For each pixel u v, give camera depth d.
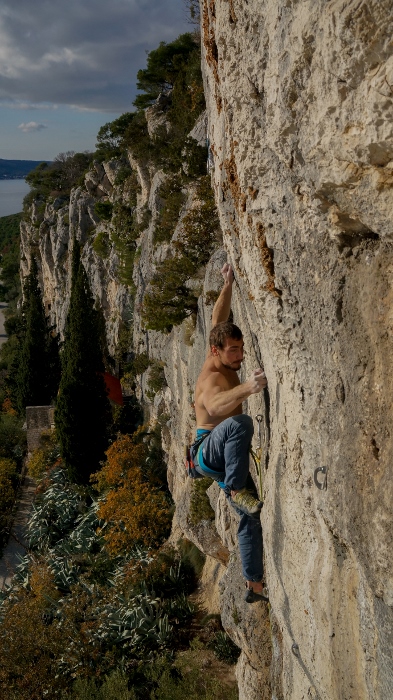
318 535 3.70
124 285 41.91
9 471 33.81
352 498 2.91
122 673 16.55
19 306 86.25
